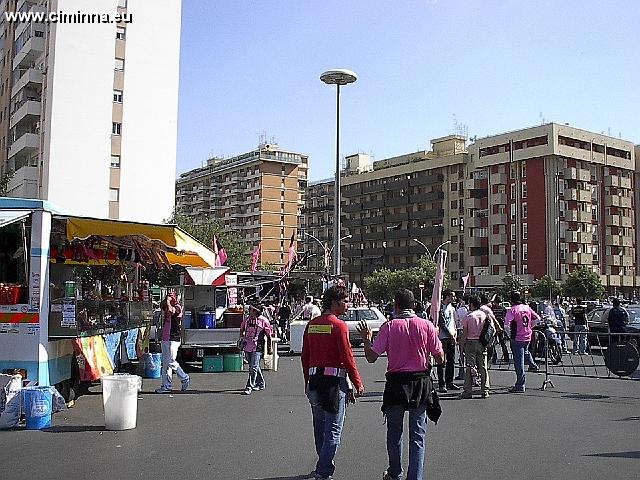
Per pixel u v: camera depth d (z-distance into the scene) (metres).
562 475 7.12
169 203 50.09
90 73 46.56
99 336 13.56
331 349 6.86
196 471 7.27
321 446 7.05
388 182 105.81
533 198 84.50
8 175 39.22
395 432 6.49
